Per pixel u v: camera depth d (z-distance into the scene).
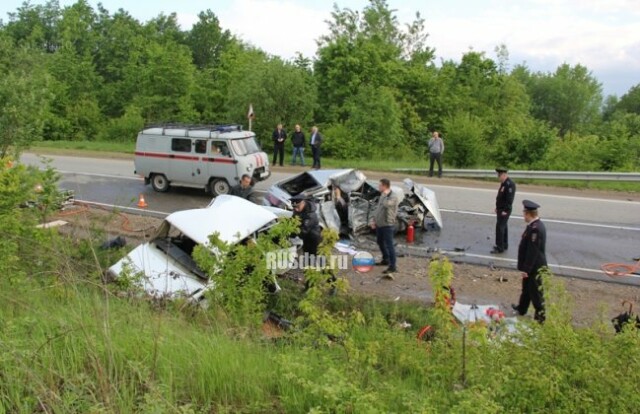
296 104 28.95
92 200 15.82
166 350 4.50
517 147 23.42
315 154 20.97
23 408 3.46
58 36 56.56
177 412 3.50
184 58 39.16
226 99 38.09
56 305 5.29
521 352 4.37
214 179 16.22
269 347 5.28
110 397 3.49
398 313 8.06
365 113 27.92
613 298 9.14
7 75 13.93
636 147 20.77
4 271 6.11
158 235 9.20
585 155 20.98
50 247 6.22
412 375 4.95
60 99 40.44
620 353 4.21
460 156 23.59
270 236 6.48
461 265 10.77
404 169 20.66
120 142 32.66
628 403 3.91
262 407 4.02
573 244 12.08
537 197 16.55
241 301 6.17
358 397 3.75
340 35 40.72
